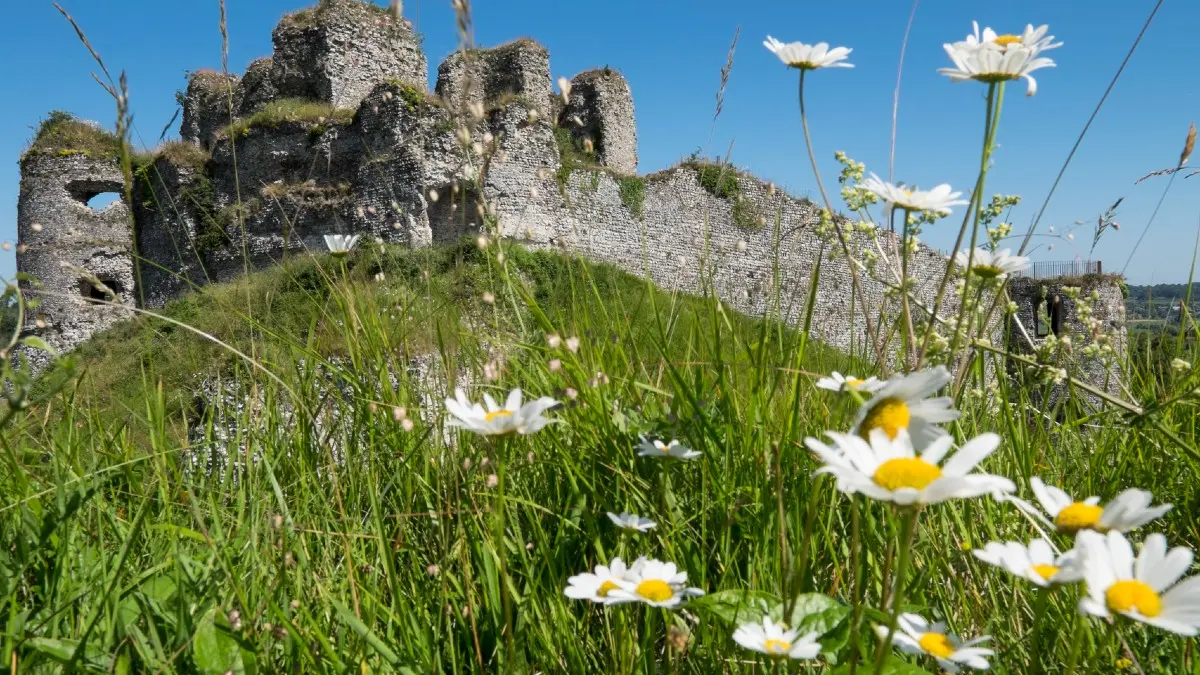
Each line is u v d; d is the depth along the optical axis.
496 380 2.54
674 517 1.94
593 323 3.01
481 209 2.57
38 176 28.42
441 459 2.43
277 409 2.81
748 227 24.31
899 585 0.94
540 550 1.88
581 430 2.30
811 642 1.18
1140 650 1.64
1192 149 2.36
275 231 25.81
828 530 1.85
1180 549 0.93
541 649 1.70
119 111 2.03
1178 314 3.08
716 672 1.61
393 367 2.86
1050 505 1.11
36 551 1.73
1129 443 2.42
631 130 32.84
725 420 2.26
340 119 25.59
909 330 1.87
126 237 28.92
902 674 1.24
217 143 27.22
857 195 2.12
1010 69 1.47
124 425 2.88
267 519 1.88
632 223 26.70
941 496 0.85
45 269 27.44
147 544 2.11
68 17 1.92
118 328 11.58
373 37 29.70
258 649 1.54
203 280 27.16
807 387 2.50
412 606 1.85
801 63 1.85
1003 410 2.47
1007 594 1.85
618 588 1.40
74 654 1.39
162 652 1.41
